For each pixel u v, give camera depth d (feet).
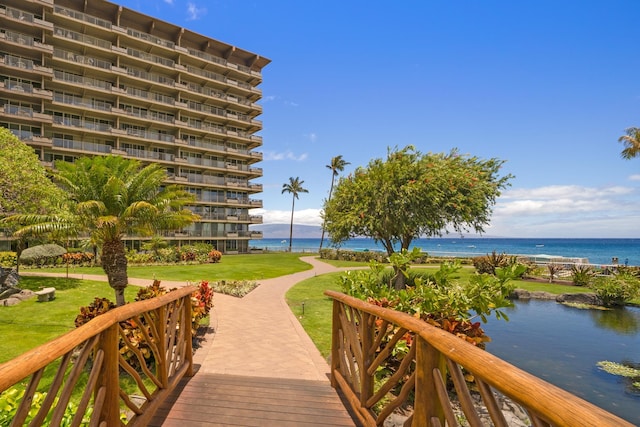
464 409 5.90
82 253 91.09
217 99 171.63
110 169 42.50
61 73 130.82
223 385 15.69
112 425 9.18
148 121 148.87
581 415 3.45
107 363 9.24
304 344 24.79
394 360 16.84
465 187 55.52
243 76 186.60
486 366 5.13
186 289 16.43
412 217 54.85
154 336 12.95
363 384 11.66
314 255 171.63
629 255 263.70
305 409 13.26
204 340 25.94
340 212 61.36
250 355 22.18
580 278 65.46
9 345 26.89
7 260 81.20
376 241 62.34
